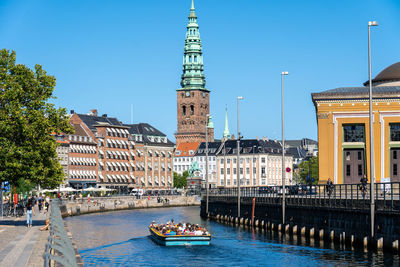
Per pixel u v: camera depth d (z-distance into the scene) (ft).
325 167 328.29
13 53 242.99
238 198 354.74
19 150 232.32
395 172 323.37
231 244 250.78
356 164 327.26
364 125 326.03
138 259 220.43
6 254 144.15
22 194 450.71
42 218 286.25
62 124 247.09
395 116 322.14
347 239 218.79
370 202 196.75
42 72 244.63
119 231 331.57
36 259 135.85
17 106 233.55
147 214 508.53
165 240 251.39
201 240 250.16
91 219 437.17
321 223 241.14
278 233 280.72
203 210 462.19
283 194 279.49
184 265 206.18
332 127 327.67
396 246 186.70
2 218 280.10
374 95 323.37
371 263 186.09
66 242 141.38
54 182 245.24
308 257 207.51
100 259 221.66
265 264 201.98
